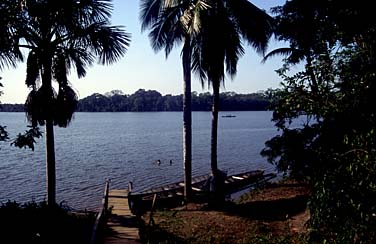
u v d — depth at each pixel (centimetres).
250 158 4078
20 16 1018
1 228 1011
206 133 7756
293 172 1006
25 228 1037
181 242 1032
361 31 536
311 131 706
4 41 994
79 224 1166
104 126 10444
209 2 1393
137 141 6206
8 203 1227
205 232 1109
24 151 4847
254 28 1550
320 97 504
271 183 1806
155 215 1380
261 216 1242
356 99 469
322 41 544
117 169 3403
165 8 1561
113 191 1877
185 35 1513
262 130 8631
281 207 1312
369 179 384
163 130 8694
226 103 12412
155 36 1647
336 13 579
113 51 1234
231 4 1512
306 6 1068
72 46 1209
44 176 3025
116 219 1325
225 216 1289
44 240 986
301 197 1388
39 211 1165
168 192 1922
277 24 1507
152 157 4238
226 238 1041
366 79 463
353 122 466
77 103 1270
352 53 490
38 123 1233
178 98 19875
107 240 1070
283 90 548
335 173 411
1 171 3266
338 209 399
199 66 1564
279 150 1125
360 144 403
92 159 4078
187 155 1652
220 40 1431
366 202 386
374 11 536
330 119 489
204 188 1689
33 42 1170
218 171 1617
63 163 3769
